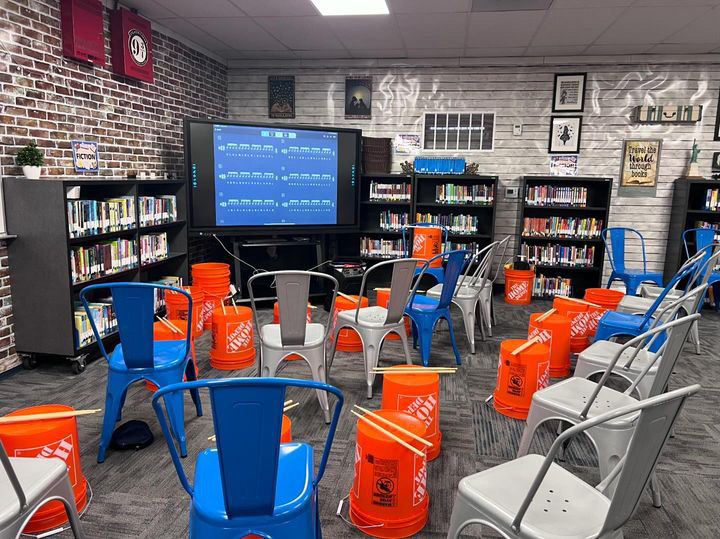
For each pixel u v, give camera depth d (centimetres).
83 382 351
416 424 216
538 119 645
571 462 260
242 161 551
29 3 363
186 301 424
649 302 411
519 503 148
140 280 454
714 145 619
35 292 359
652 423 122
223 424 131
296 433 284
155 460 256
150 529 206
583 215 652
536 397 220
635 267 652
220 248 641
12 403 318
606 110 632
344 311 356
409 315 376
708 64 608
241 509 141
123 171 478
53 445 205
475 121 655
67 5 393
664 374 200
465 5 448
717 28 502
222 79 669
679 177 629
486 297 458
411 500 204
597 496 152
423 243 580
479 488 154
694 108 608
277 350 290
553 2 438
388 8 460
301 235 636
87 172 429
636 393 296
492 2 439
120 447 265
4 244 357
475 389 349
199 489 154
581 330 419
